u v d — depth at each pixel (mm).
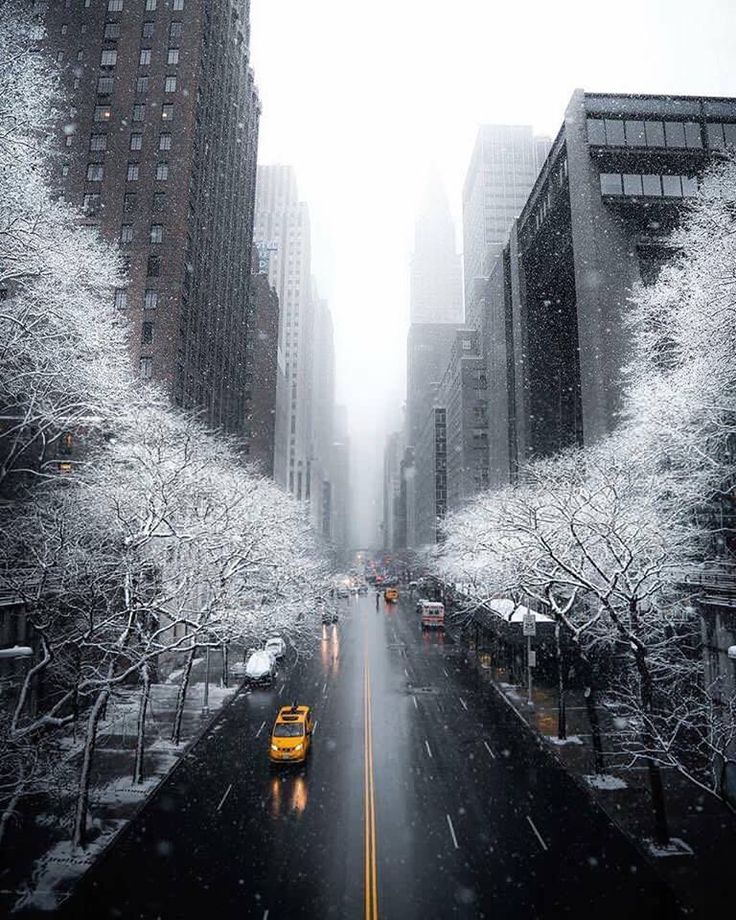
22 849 15227
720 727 15641
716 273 19109
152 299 52438
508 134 171500
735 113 48531
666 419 22703
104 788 19141
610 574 19859
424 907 12906
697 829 16422
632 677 21984
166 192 54406
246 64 80625
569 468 27422
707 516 23641
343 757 22969
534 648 34344
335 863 14812
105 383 22094
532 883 13844
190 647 20328
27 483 28141
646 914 12578
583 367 46000
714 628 18891
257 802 18625
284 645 45688
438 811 17953
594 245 46625
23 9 42531
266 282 108688
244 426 78625
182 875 14219
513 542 28516
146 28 58656
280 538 32719
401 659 45031
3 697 18562
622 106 49000
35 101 18188
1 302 19219
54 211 19750
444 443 132000
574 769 21141
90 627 15805
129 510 21234
